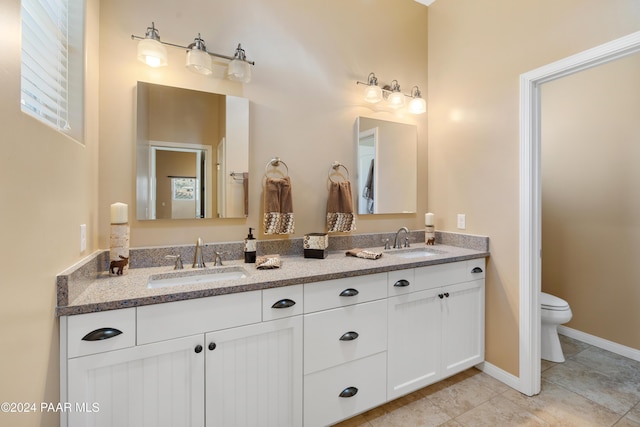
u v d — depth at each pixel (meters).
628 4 1.47
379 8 2.40
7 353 0.71
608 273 2.43
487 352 2.13
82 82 1.29
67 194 1.10
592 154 2.52
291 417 1.42
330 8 2.19
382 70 2.41
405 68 2.52
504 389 1.96
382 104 2.41
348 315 1.56
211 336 1.24
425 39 2.63
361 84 2.32
